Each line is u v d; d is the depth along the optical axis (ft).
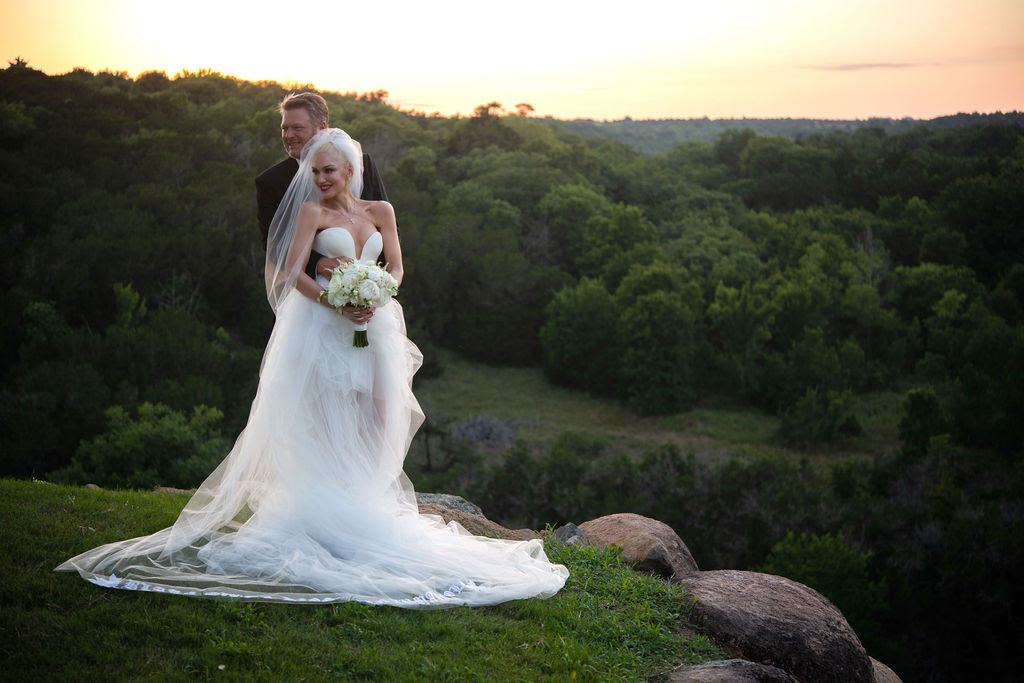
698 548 105.50
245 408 129.90
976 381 150.10
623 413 183.11
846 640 16.35
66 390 109.50
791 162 356.38
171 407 115.24
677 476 115.96
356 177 16.03
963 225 255.70
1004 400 138.10
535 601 15.35
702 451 157.69
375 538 15.30
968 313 196.44
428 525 16.92
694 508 109.19
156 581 13.52
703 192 337.93
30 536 14.70
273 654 12.01
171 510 17.75
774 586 17.69
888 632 87.51
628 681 13.30
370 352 15.75
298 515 14.99
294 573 14.12
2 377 125.80
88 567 13.64
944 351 189.06
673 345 184.85
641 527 21.03
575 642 14.10
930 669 84.89
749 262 241.35
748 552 101.60
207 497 15.30
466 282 214.69
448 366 206.39
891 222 271.49
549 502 116.67
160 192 190.70
